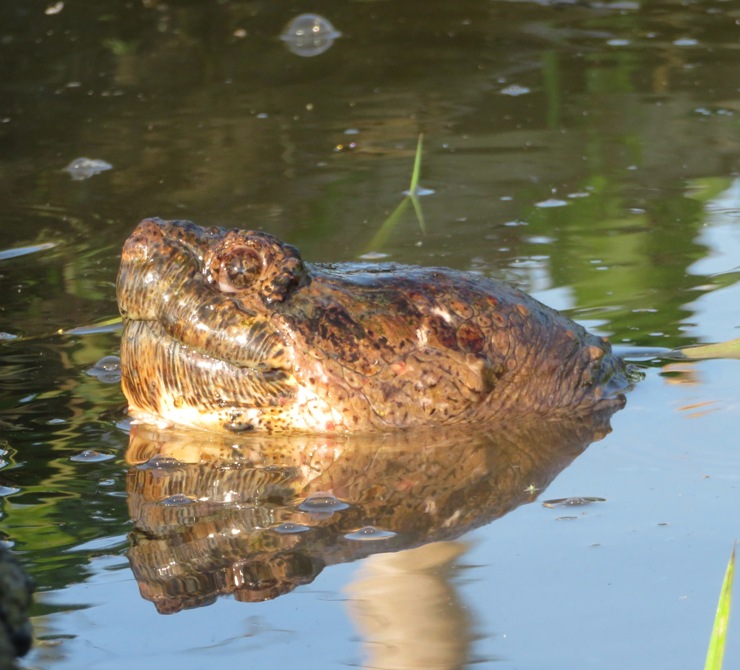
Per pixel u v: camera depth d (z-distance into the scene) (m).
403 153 20.23
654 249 16.16
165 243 11.38
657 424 11.35
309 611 8.30
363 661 7.69
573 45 25.38
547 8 27.88
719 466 10.43
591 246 16.36
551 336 11.87
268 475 10.59
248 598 8.49
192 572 8.88
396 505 9.96
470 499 10.02
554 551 9.05
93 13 27.69
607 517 9.59
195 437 11.44
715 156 19.59
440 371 11.23
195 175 19.53
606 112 21.77
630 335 13.45
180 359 11.34
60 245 17.08
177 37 26.38
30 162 20.31
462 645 7.83
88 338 14.04
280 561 9.03
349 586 8.62
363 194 18.48
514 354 11.52
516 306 11.77
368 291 11.41
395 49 25.52
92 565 8.99
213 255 11.22
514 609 8.24
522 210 17.77
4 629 6.43
